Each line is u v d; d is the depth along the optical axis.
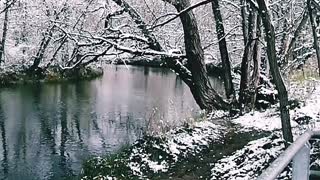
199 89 15.77
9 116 18.70
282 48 17.11
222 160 9.74
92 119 18.34
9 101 22.23
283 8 18.25
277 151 8.62
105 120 18.08
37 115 19.03
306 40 19.58
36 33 31.73
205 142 11.34
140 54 15.46
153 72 40.34
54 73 31.00
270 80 17.02
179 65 16.14
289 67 17.25
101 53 15.76
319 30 16.09
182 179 9.03
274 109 14.80
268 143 9.46
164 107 20.42
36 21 28.94
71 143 14.70
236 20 20.47
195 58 15.53
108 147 14.09
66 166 12.30
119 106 21.28
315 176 3.16
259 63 15.79
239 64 21.77
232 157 9.77
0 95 24.08
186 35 15.48
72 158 13.05
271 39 8.16
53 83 29.84
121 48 15.37
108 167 10.23
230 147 10.88
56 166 12.34
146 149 10.86
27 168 12.21
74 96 24.38
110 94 25.27
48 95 24.48
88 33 16.39
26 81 29.34
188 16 15.16
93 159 11.37
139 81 32.59
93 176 10.03
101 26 19.77
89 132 16.14
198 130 12.34
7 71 29.28
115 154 11.20
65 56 30.89
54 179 11.31
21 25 32.84
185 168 9.66
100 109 20.47
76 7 20.62
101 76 35.31
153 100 23.00
